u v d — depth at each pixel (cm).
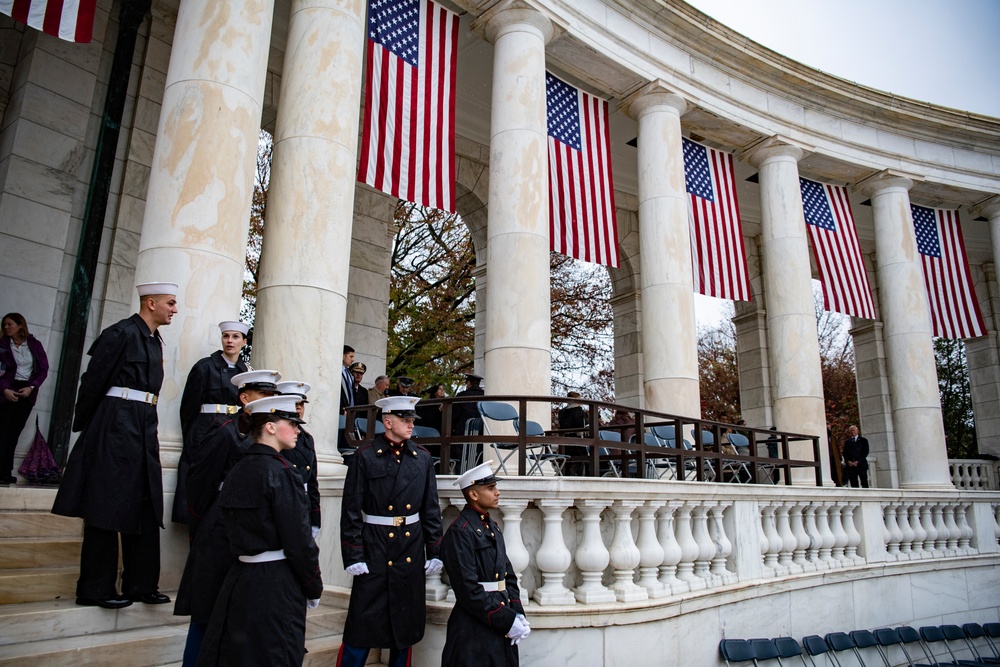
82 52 1343
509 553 777
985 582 1619
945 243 2359
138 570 648
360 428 1116
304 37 1112
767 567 1134
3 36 1320
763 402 2664
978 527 1703
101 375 639
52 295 1243
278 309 988
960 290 2327
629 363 2533
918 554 1530
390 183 1254
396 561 657
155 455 660
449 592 783
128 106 1391
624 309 2594
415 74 1336
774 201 2020
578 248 1539
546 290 1377
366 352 1877
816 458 1554
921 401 2086
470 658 625
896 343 2153
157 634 620
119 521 621
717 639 963
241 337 763
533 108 1452
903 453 2089
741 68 1967
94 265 1297
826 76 2066
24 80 1274
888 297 2203
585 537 818
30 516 731
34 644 574
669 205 1705
